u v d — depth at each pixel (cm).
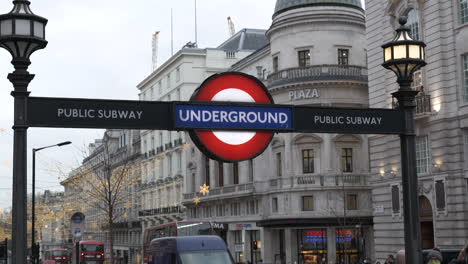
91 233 12050
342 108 1104
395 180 4525
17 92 924
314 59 6347
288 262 6325
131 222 10919
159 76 9812
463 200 3956
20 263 883
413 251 1131
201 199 7919
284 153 6438
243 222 7106
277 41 6569
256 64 7294
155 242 2683
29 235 10488
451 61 4062
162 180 9619
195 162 8356
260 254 6812
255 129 1003
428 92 4216
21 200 902
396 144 4538
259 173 6856
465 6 3997
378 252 4734
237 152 984
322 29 6356
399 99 1163
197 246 2444
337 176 6175
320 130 1080
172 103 972
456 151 4012
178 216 8931
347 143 6303
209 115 980
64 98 952
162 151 9675
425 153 4266
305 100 6200
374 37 4788
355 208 6238
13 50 923
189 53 8731
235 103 993
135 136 10994
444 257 2497
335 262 6153
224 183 7594
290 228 6362
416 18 4347
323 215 6119
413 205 1143
